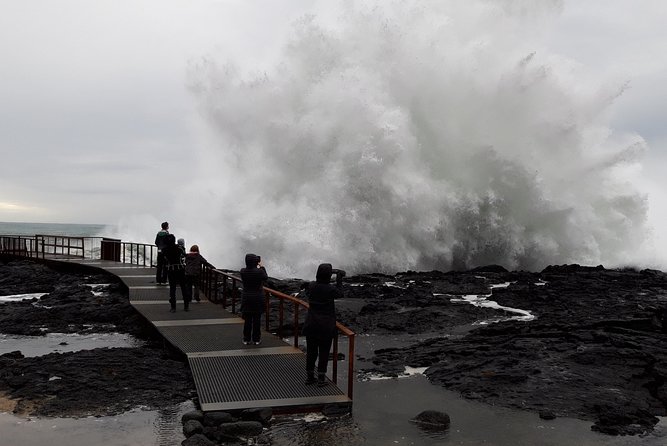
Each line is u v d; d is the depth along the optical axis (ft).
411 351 36.06
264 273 32.78
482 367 30.83
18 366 29.71
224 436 20.80
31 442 20.18
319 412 23.58
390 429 22.20
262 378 26.35
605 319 42.32
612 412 24.07
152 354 33.27
